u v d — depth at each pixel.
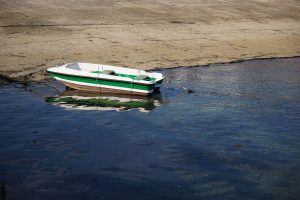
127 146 15.49
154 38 34.72
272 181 13.08
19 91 22.12
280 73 28.34
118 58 29.02
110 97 22.14
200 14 43.72
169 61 29.67
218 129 17.50
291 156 14.93
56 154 14.62
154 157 14.57
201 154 14.92
